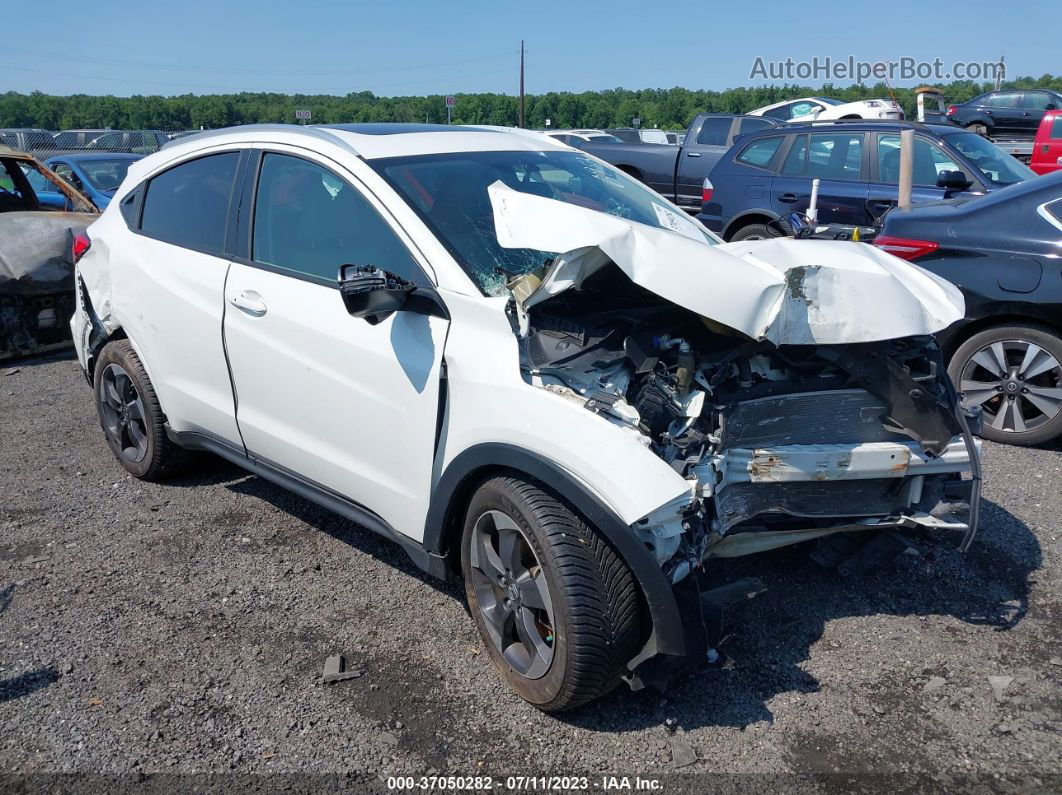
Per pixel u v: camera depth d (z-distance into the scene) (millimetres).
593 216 2812
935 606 3570
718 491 2906
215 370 3998
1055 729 2855
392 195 3375
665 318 3096
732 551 3172
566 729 2896
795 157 9438
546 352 2932
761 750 2789
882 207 8625
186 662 3250
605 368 2926
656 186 14070
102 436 5621
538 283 2887
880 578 3768
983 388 5262
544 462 2732
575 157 4309
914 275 3359
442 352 3055
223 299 3877
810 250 3389
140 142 21984
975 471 3152
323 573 3887
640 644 2779
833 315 2939
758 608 3555
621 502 2570
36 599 3670
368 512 3510
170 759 2764
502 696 3062
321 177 3641
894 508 3314
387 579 3842
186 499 4641
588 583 2695
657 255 2766
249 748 2812
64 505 4570
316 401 3521
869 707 2979
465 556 3176
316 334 3459
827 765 2721
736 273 2789
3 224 7418
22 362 7559
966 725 2883
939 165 8328
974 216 5234
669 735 2863
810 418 3107
